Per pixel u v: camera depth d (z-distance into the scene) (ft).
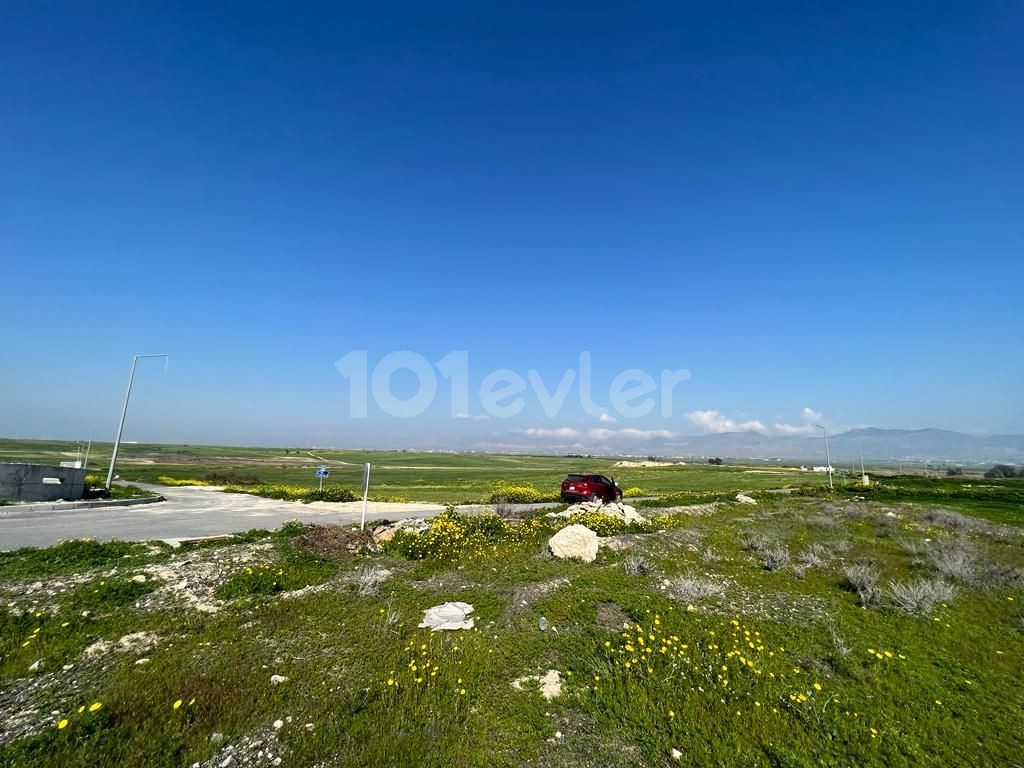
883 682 22.26
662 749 17.19
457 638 25.20
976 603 34.96
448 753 16.28
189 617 26.99
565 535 43.86
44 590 29.91
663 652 23.44
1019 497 125.18
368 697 19.11
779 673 22.44
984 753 17.83
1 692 18.93
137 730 16.51
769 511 86.69
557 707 19.36
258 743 16.28
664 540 51.60
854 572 39.78
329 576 35.78
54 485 76.13
